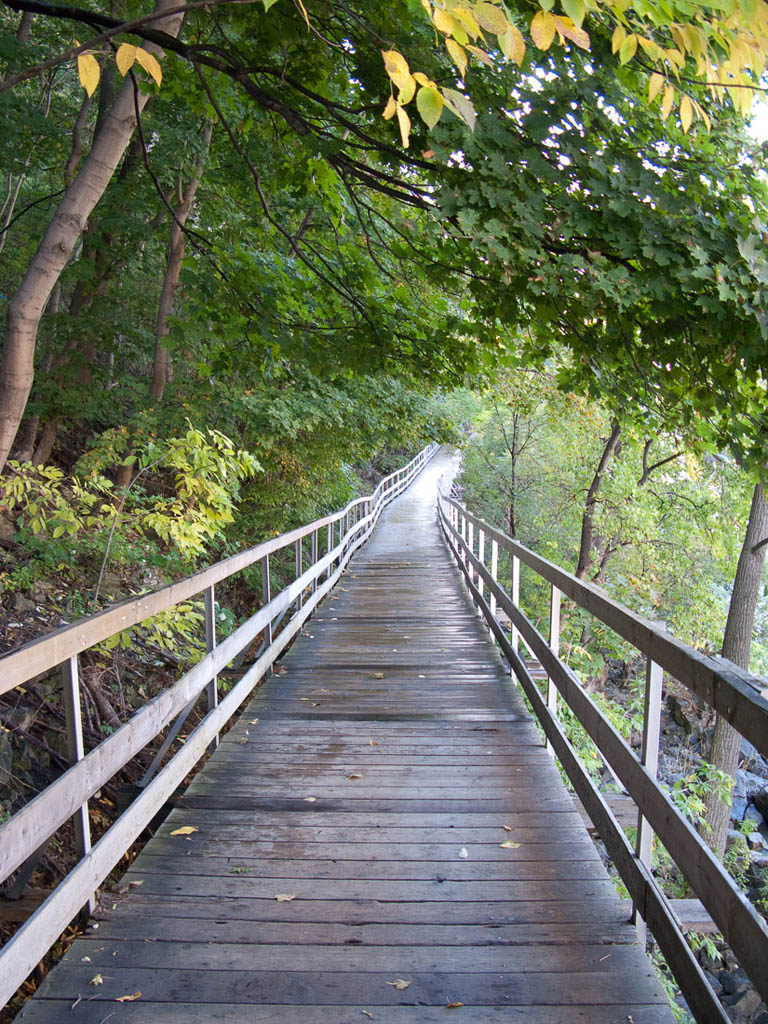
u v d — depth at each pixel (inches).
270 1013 81.6
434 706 205.2
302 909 103.7
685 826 76.6
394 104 64.5
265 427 444.8
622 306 133.6
